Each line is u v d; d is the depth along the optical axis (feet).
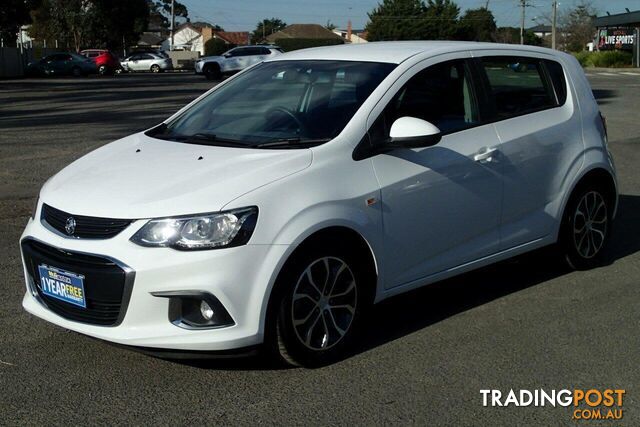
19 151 39.60
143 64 177.17
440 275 16.25
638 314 17.03
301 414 12.41
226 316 12.77
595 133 19.61
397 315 16.98
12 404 12.70
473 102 17.06
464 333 15.90
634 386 13.58
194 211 12.71
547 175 18.31
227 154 14.52
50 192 14.56
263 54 126.93
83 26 212.43
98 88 98.78
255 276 12.89
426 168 15.47
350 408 12.63
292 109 16.06
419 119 14.82
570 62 19.98
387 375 13.91
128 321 12.76
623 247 22.54
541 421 12.34
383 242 14.78
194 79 129.59
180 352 12.87
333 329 14.32
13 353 14.71
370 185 14.49
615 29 206.08
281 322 13.35
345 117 15.07
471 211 16.53
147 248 12.59
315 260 13.70
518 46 18.81
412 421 12.24
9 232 23.75
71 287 13.32
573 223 19.31
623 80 115.85
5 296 17.90
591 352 14.97
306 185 13.65
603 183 20.02
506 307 17.47
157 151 15.40
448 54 16.99
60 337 15.51
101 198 13.47
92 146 41.45
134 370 14.02
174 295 12.56
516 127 17.65
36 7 145.38
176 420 12.20
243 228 12.78
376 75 15.97
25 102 73.72
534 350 15.06
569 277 19.63
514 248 17.85
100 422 12.13
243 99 17.35
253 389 13.30
